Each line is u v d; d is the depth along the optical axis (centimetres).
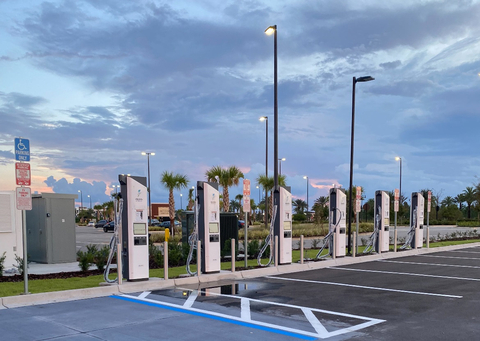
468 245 2464
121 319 801
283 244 1509
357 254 1877
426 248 2155
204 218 1313
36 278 1269
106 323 772
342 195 1742
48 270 1463
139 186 1166
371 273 1409
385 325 768
